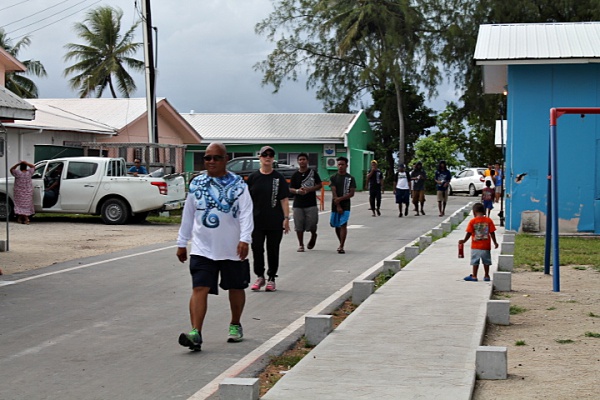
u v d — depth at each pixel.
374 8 52.41
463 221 25.47
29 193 23.33
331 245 18.48
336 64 59.09
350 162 52.06
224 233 8.05
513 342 8.27
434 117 58.16
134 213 23.89
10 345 8.28
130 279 13.01
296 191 16.86
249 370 7.30
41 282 12.60
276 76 58.66
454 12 53.66
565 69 20.22
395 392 6.12
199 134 46.41
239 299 8.41
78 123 32.69
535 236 19.89
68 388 6.68
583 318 9.52
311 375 6.64
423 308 9.77
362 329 8.52
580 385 6.54
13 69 26.03
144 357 7.79
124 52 54.66
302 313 10.18
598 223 20.17
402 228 23.56
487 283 11.83
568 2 49.56
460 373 6.68
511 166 20.66
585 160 20.22
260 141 51.00
